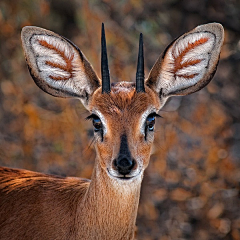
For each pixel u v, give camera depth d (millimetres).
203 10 17188
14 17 16438
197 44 9086
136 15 16625
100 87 8836
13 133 14562
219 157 14258
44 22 17000
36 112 14344
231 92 16047
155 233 13297
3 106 15016
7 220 8812
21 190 9055
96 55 15172
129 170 7898
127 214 8398
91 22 15617
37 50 8984
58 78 9156
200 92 15516
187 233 13508
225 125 14938
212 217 13578
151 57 16234
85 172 13734
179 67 9156
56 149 13992
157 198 13734
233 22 16922
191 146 14469
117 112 8344
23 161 14156
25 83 15422
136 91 8594
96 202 8414
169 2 17234
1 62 16016
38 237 8570
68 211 8664
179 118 14789
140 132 8336
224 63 16312
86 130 14203
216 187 13906
